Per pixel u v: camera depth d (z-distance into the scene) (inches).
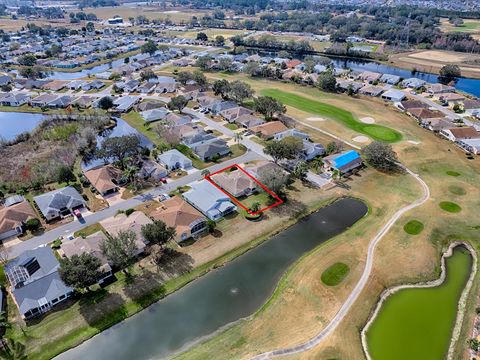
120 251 2412.6
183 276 2534.5
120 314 2252.7
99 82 6973.4
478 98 6304.1
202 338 2117.4
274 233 2974.9
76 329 2155.5
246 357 1974.7
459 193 3442.4
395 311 2289.6
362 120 5201.8
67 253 2610.7
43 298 2247.8
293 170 3821.4
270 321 2204.7
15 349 2033.7
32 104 5930.1
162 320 2234.3
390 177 3747.5
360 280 2490.2
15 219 2967.5
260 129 4667.8
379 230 2979.8
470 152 4271.7
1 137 4803.2
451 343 2085.4
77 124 4909.0
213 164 3993.6
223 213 3142.2
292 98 6166.3
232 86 5698.8
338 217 3181.6
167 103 5807.1
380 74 7445.9
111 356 2026.3
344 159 3878.0
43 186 3617.1
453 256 2753.4
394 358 1995.6
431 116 5196.9
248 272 2598.4
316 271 2561.5
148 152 4192.9
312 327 2153.1
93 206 3282.5
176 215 2918.3
